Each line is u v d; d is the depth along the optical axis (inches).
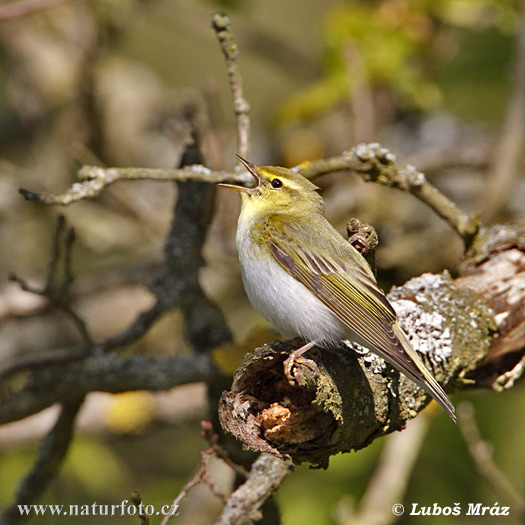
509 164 466.0
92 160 480.7
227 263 491.8
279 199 330.0
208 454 301.4
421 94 541.0
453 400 458.9
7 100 643.5
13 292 491.2
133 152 598.2
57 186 562.9
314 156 540.7
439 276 318.0
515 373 311.3
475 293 313.6
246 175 336.5
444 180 559.2
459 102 593.9
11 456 471.8
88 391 346.9
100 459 470.9
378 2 544.7
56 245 331.0
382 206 502.0
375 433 272.7
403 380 275.4
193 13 610.5
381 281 490.9
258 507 304.5
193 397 474.6
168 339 541.0
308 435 256.5
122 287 537.0
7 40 576.4
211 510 449.4
